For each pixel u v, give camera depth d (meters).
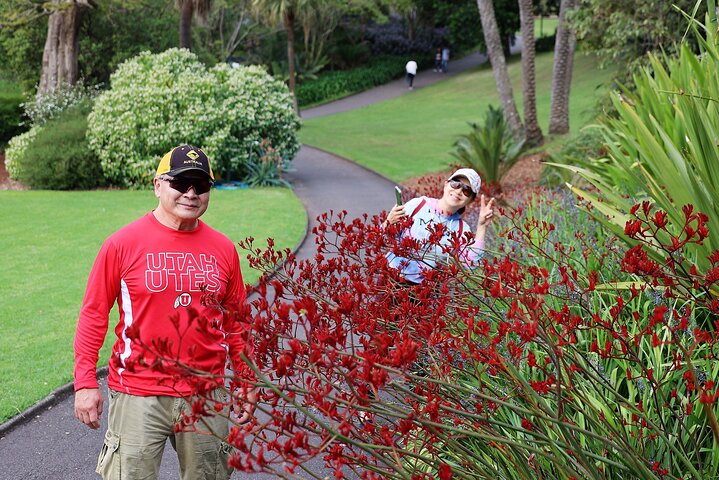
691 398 2.88
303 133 30.67
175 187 2.79
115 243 2.78
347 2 47.94
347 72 49.97
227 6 41.47
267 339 2.10
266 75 19.64
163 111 18.19
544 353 3.05
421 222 4.20
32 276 8.88
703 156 3.75
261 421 4.34
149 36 29.70
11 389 5.31
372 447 1.93
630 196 5.41
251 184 17.94
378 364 1.82
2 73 29.61
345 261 3.04
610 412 2.65
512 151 14.99
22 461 4.32
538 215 6.11
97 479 4.11
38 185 18.48
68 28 25.39
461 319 2.91
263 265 3.07
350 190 16.95
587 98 31.92
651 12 11.82
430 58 55.03
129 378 2.76
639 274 2.47
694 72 4.87
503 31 47.81
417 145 26.00
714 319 3.64
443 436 2.21
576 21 13.70
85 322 2.79
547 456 2.07
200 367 2.80
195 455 2.81
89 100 22.39
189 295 2.79
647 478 2.14
